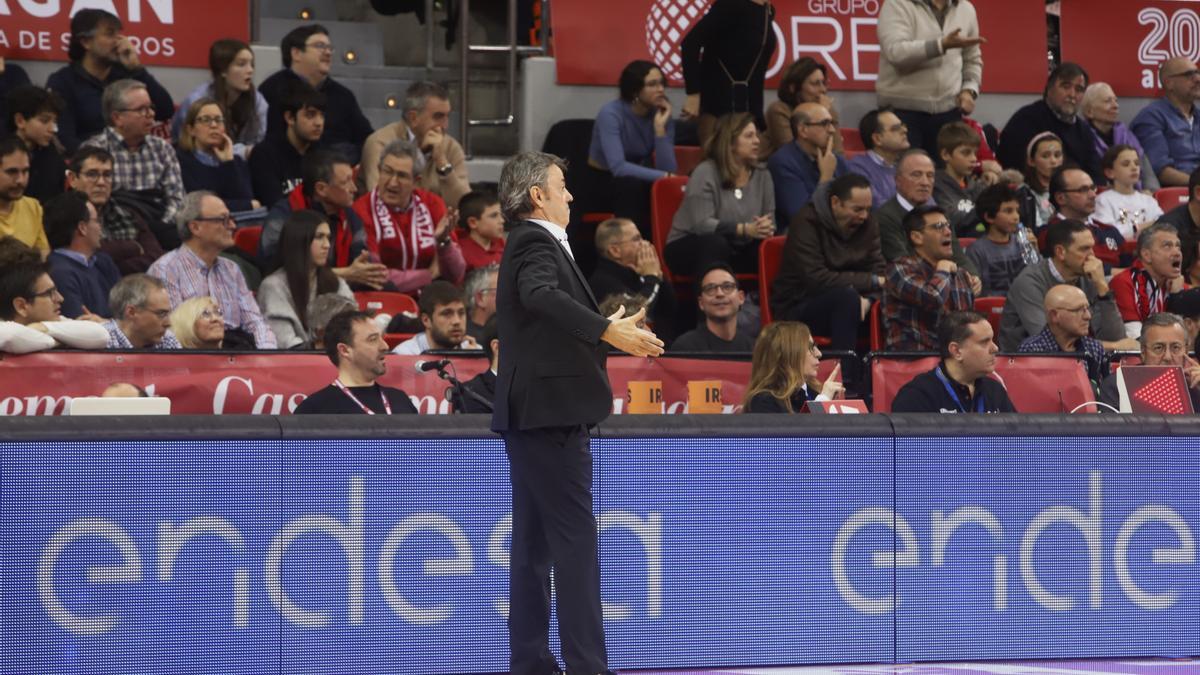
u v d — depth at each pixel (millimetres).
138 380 24547
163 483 18141
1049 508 20953
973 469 20719
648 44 44969
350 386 24031
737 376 27328
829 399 25359
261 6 46719
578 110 44438
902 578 20484
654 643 19719
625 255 34906
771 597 20078
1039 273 33688
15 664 17578
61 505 17766
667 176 39250
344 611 18781
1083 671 19766
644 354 16641
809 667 20047
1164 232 34875
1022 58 49125
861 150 45812
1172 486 21344
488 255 36688
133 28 40438
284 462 18594
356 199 37281
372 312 24281
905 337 33000
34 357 24000
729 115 37844
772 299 35750
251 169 37125
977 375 26172
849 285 34719
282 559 18578
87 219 29203
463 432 19219
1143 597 21203
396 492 18984
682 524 19828
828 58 46625
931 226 33219
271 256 32781
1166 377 25984
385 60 47750
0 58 36750
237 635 18375
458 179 39062
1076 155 44844
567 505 17312
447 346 28266
